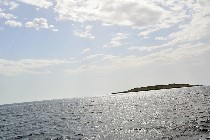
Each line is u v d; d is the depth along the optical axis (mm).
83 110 102375
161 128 38188
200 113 51969
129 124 47000
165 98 130375
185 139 28594
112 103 138000
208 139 27266
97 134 38719
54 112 104125
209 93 131750
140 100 138625
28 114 104312
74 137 37656
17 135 44625
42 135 42312
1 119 88125
